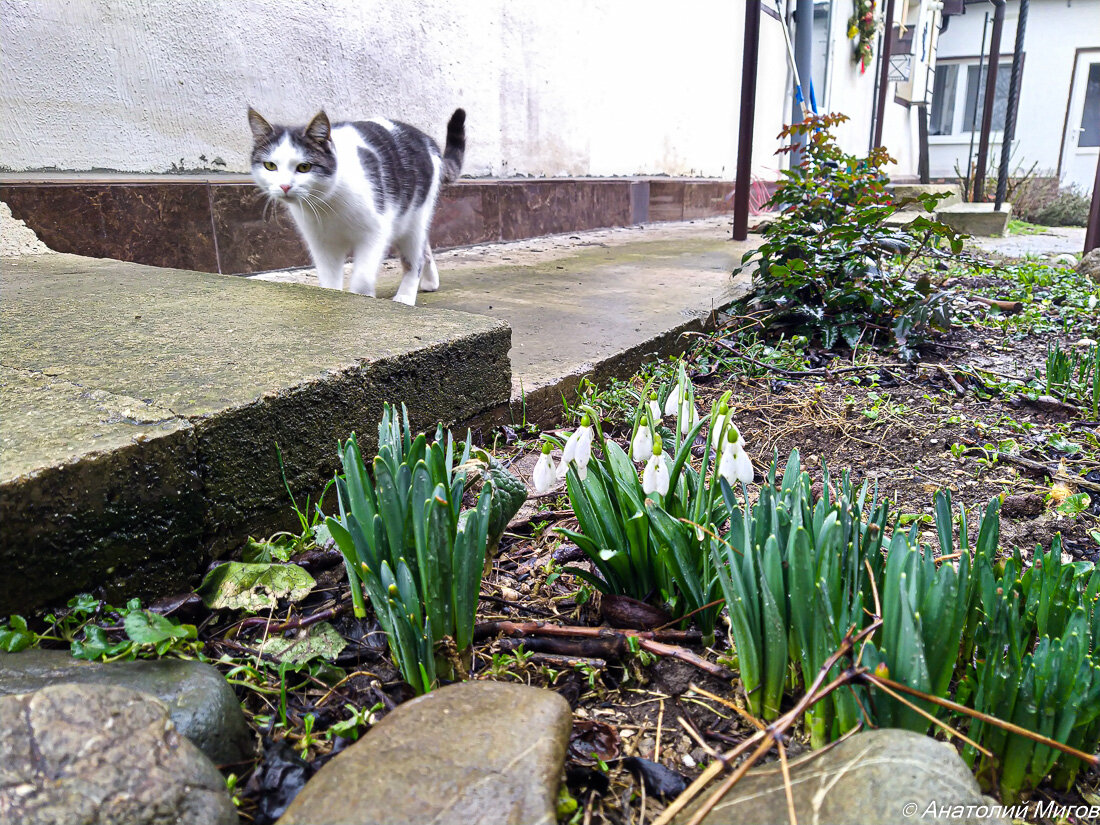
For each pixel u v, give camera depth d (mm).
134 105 3912
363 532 1345
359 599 1387
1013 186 14047
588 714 1342
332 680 1407
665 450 1771
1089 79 19109
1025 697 1110
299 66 4699
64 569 1350
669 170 9781
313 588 1629
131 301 2521
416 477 1313
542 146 7188
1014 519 2113
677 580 1466
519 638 1502
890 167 17125
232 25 4281
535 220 7020
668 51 9219
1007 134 11125
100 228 3764
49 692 952
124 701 979
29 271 3047
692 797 1028
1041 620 1282
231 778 1124
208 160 4316
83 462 1340
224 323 2268
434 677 1301
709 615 1461
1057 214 14336
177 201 4078
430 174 4039
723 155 11312
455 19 5832
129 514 1433
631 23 8305
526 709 1091
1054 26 18500
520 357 2969
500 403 2457
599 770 1188
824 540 1213
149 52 3930
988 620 1201
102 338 2072
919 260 5996
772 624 1189
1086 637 1144
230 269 4434
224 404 1610
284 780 1130
